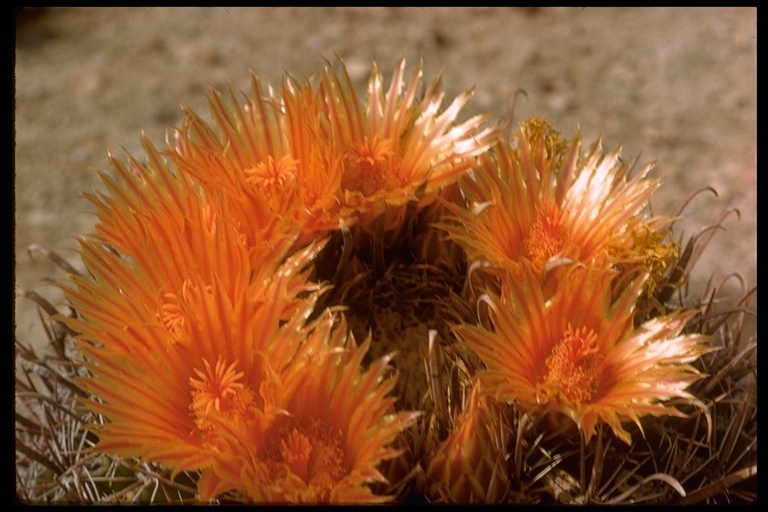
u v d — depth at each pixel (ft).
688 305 2.15
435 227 1.96
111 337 1.83
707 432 1.94
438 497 1.83
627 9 4.56
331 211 1.93
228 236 1.86
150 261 1.87
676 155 3.76
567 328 1.86
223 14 4.44
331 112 1.97
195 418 1.83
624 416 1.84
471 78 4.05
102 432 1.79
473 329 1.83
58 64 4.14
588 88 4.05
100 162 3.73
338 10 4.46
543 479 1.86
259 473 1.77
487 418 1.84
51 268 3.32
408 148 1.97
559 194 1.96
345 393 1.79
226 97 3.95
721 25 4.44
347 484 1.77
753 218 3.49
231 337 1.83
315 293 1.83
